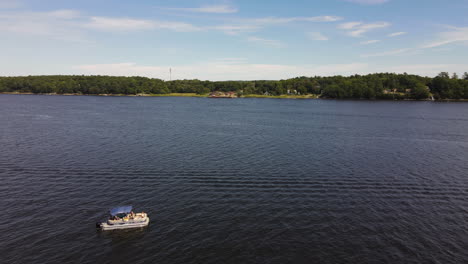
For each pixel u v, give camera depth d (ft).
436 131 368.07
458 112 618.03
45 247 106.52
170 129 357.61
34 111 529.04
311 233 118.01
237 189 161.79
